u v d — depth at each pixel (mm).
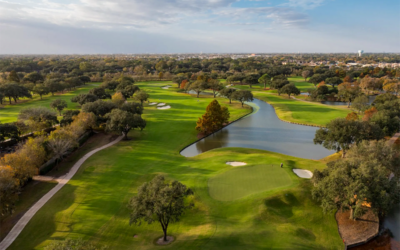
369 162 33531
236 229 29984
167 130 78938
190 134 76188
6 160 39094
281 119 94812
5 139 62719
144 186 27469
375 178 30844
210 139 73812
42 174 46250
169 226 31641
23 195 39312
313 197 35688
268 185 40406
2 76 161250
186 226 31484
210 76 193375
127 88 123375
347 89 116438
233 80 183750
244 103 124562
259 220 32031
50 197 38500
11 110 97250
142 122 68938
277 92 156000
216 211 34156
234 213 33750
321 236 30734
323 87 132875
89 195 38969
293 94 149750
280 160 51812
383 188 31281
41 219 33188
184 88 152250
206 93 157750
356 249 29375
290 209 35125
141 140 69000
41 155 46000
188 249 26531
